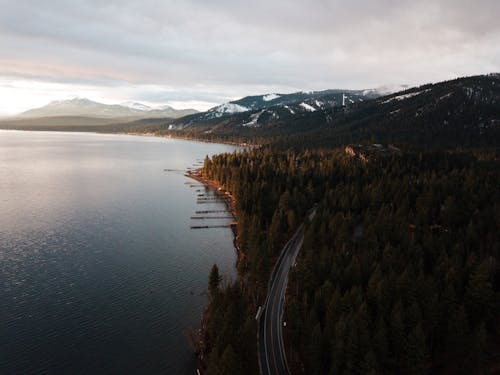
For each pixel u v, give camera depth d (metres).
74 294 85.12
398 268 78.00
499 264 76.50
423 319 61.59
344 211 122.88
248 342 59.38
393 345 58.91
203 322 74.69
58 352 66.06
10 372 61.12
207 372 56.06
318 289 72.75
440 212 114.00
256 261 86.88
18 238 118.00
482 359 53.47
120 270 98.06
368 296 68.31
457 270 73.38
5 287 86.94
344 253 87.94
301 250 101.12
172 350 67.44
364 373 52.38
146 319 76.44
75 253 108.06
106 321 75.31
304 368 60.38
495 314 64.81
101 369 62.53
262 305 78.69
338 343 55.66
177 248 114.50
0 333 70.31
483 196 120.44
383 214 107.50
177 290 88.38
